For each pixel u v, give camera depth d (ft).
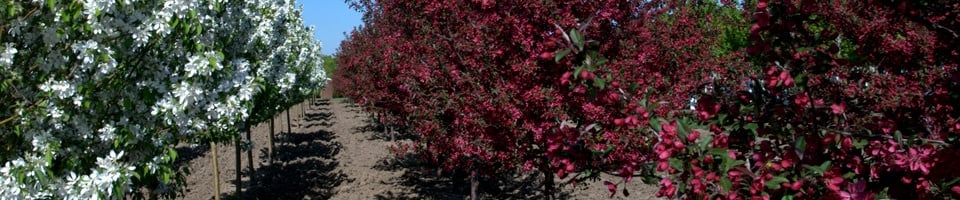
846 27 10.51
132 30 12.66
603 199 29.86
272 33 22.77
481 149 18.10
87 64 12.58
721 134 7.52
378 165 42.88
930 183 7.64
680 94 16.02
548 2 15.02
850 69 8.98
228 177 38.93
